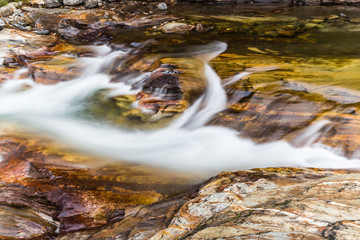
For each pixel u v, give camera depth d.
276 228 2.37
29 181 4.23
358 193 2.81
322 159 4.66
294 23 10.70
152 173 4.58
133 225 3.32
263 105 5.59
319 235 2.21
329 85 5.89
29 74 8.13
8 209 3.60
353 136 4.73
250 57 7.73
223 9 12.72
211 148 5.29
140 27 10.70
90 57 8.77
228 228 2.48
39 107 7.04
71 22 10.56
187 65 7.29
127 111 6.48
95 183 4.25
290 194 3.04
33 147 5.24
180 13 11.98
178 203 3.61
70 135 5.87
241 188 3.51
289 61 7.33
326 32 9.72
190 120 6.02
